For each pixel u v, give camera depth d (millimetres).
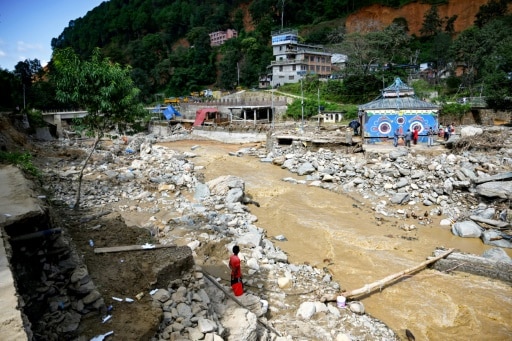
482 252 16188
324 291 12430
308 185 25531
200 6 140500
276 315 10914
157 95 102250
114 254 10492
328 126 43281
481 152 25047
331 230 18078
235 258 11055
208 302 9258
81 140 50781
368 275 14031
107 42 148125
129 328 7465
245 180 26766
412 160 25094
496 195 19656
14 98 61562
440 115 44125
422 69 76625
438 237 17734
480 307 12180
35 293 7648
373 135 30688
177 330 7879
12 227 8438
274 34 92938
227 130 53562
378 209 21078
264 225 18688
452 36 95875
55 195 20656
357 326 10805
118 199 20703
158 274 9289
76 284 8234
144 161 29328
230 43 111938
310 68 81062
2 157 19891
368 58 65938
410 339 10586
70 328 7262
